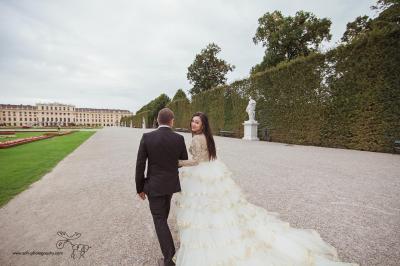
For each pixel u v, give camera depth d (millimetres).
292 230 2910
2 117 132875
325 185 5336
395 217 3615
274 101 17109
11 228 3506
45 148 13664
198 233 2412
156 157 2387
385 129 10555
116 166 8227
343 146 12398
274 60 31812
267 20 32906
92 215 3957
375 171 6645
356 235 3082
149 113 60500
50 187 5680
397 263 2490
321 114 13508
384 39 10453
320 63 13438
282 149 12039
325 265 2291
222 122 24609
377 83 10766
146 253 2785
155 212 2418
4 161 9219
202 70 48344
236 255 2289
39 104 141125
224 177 2689
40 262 2641
